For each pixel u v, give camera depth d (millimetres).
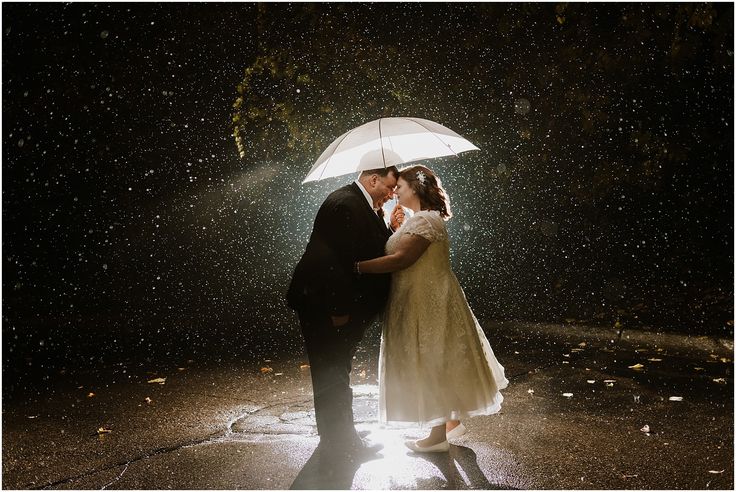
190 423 5441
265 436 5043
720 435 4684
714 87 9305
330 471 4246
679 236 10734
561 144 10102
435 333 4391
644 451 4441
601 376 6473
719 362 6773
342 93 11172
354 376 6945
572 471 4145
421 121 4910
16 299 13438
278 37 11289
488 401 4488
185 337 9719
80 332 10375
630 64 8781
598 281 10758
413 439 4855
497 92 10180
